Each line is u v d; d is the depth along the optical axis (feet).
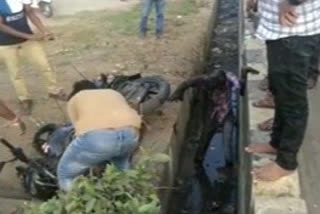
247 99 20.47
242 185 20.93
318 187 16.66
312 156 17.99
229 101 24.09
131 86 22.99
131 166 17.92
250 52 24.12
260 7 14.39
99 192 13.00
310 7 13.76
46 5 39.47
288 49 13.93
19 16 23.75
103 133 16.07
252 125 18.34
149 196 13.46
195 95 27.48
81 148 16.31
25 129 23.86
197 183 24.35
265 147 16.62
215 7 42.29
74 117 16.87
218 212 22.88
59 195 14.08
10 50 24.31
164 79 25.64
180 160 25.39
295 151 15.17
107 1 43.78
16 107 26.20
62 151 19.62
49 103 26.30
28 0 23.77
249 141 17.66
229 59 36.40
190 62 30.71
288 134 14.93
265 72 22.20
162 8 33.99
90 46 33.45
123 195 13.05
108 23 37.70
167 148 22.04
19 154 20.15
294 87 14.21
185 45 33.12
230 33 40.50
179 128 24.75
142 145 22.15
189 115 27.55
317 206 15.99
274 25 14.02
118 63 30.76
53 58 31.76
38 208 13.48
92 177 13.93
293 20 13.73
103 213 12.71
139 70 29.58
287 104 14.51
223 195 23.73
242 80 23.26
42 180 19.01
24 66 30.25
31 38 24.30
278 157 15.46
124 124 16.26
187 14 39.04
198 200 23.49
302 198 15.78
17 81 25.11
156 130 23.20
